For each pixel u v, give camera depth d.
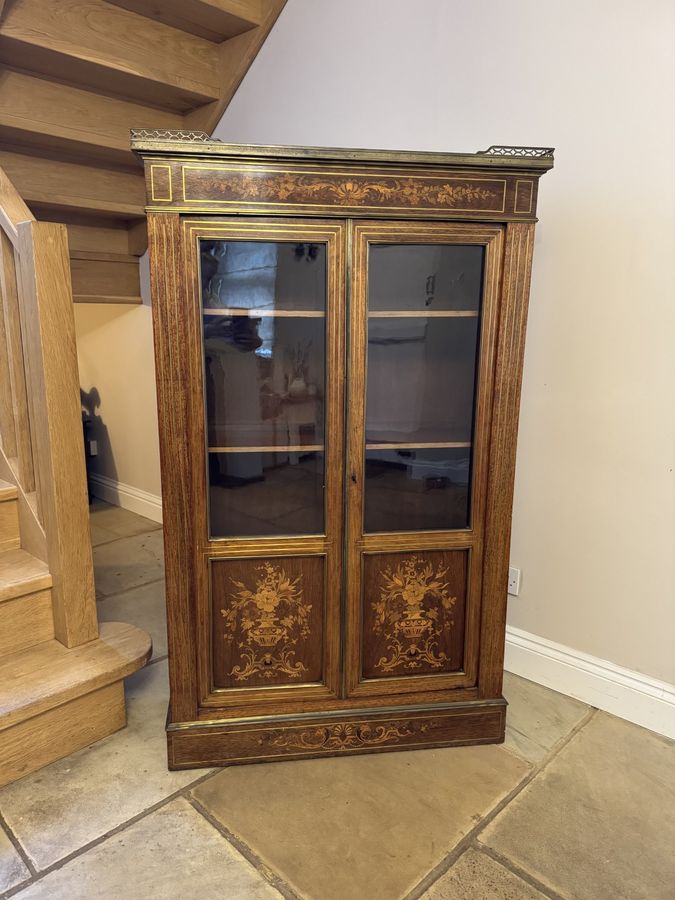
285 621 1.66
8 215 1.66
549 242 1.85
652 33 1.58
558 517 1.96
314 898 1.29
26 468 1.92
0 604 1.72
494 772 1.67
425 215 1.47
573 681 1.99
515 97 1.85
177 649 1.60
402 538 1.64
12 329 1.83
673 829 1.48
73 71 2.21
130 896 1.29
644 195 1.65
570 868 1.37
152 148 1.34
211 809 1.53
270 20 2.37
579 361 1.84
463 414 1.63
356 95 2.22
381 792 1.59
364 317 1.51
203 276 1.46
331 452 1.57
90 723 1.74
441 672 1.75
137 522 3.66
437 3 1.96
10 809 1.51
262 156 1.38
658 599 1.80
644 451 1.76
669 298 1.65
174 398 1.47
